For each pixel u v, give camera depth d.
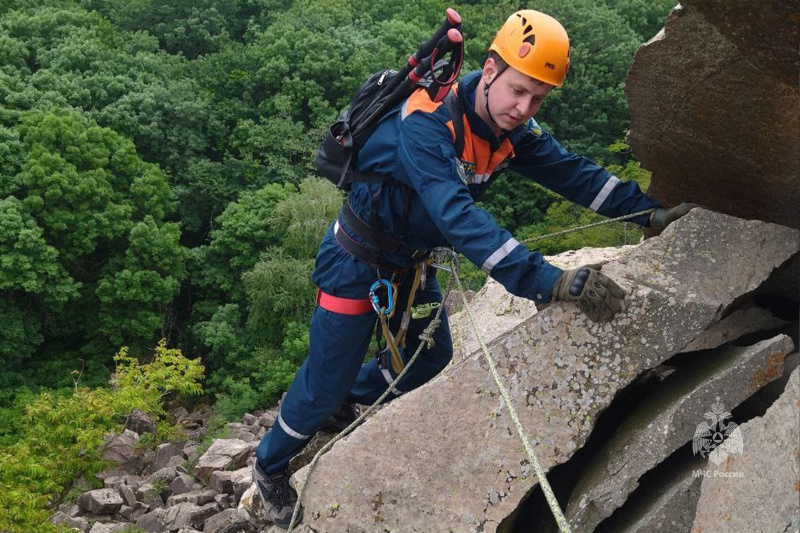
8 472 8.82
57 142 26.48
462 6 43.50
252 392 23.45
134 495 8.68
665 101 2.74
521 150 2.97
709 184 3.03
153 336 27.42
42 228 24.97
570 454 2.51
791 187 2.75
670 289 2.54
